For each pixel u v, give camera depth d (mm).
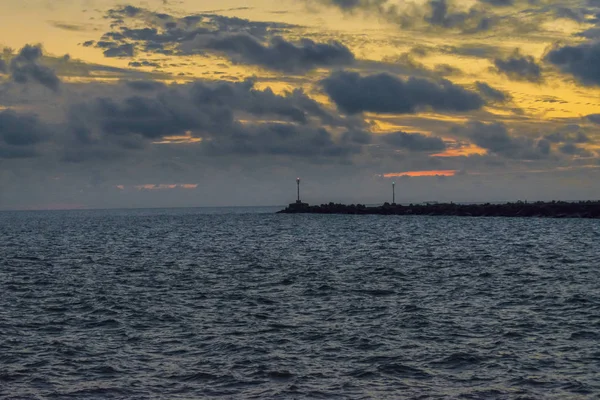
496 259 64812
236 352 28219
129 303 39938
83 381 24391
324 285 47031
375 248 79750
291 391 23281
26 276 53938
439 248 78625
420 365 26250
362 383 24156
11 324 33875
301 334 31375
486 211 182125
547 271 54531
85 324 33906
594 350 28156
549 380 24312
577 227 119375
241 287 46438
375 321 34188
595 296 41125
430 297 41562
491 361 26672
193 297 42188
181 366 26203
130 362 26781
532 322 33625
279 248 81750
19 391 23297
